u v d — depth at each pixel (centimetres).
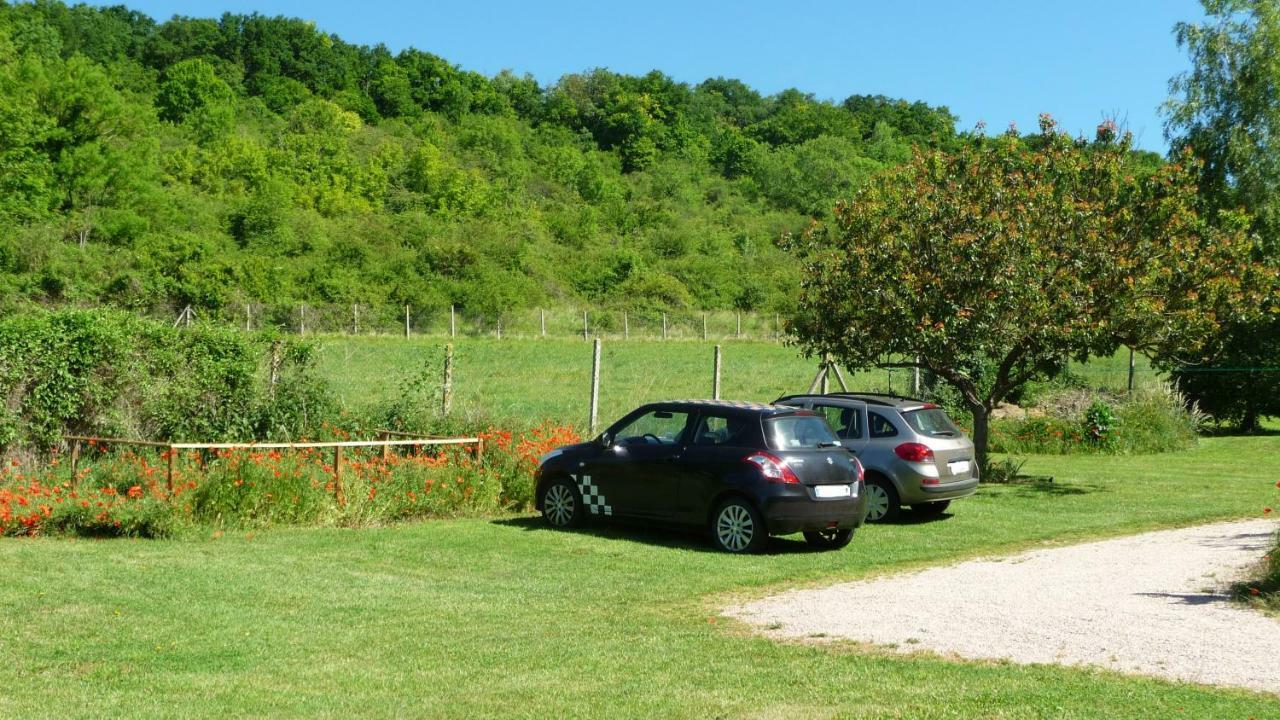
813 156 13862
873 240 1881
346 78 14312
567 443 1709
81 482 1423
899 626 855
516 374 3647
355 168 9631
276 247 6800
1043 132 1952
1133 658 739
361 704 647
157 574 1046
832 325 1903
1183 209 1869
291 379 1861
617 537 1321
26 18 10750
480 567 1127
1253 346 3095
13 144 5853
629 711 621
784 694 654
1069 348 1833
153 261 5347
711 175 14750
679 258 9094
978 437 1998
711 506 1247
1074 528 1423
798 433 1253
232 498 1307
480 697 658
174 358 1762
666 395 3159
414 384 1909
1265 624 838
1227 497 1738
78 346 1667
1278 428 3369
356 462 1518
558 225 9650
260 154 9106
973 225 1802
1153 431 2612
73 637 812
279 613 902
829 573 1112
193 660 752
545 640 815
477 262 6706
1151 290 1825
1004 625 850
